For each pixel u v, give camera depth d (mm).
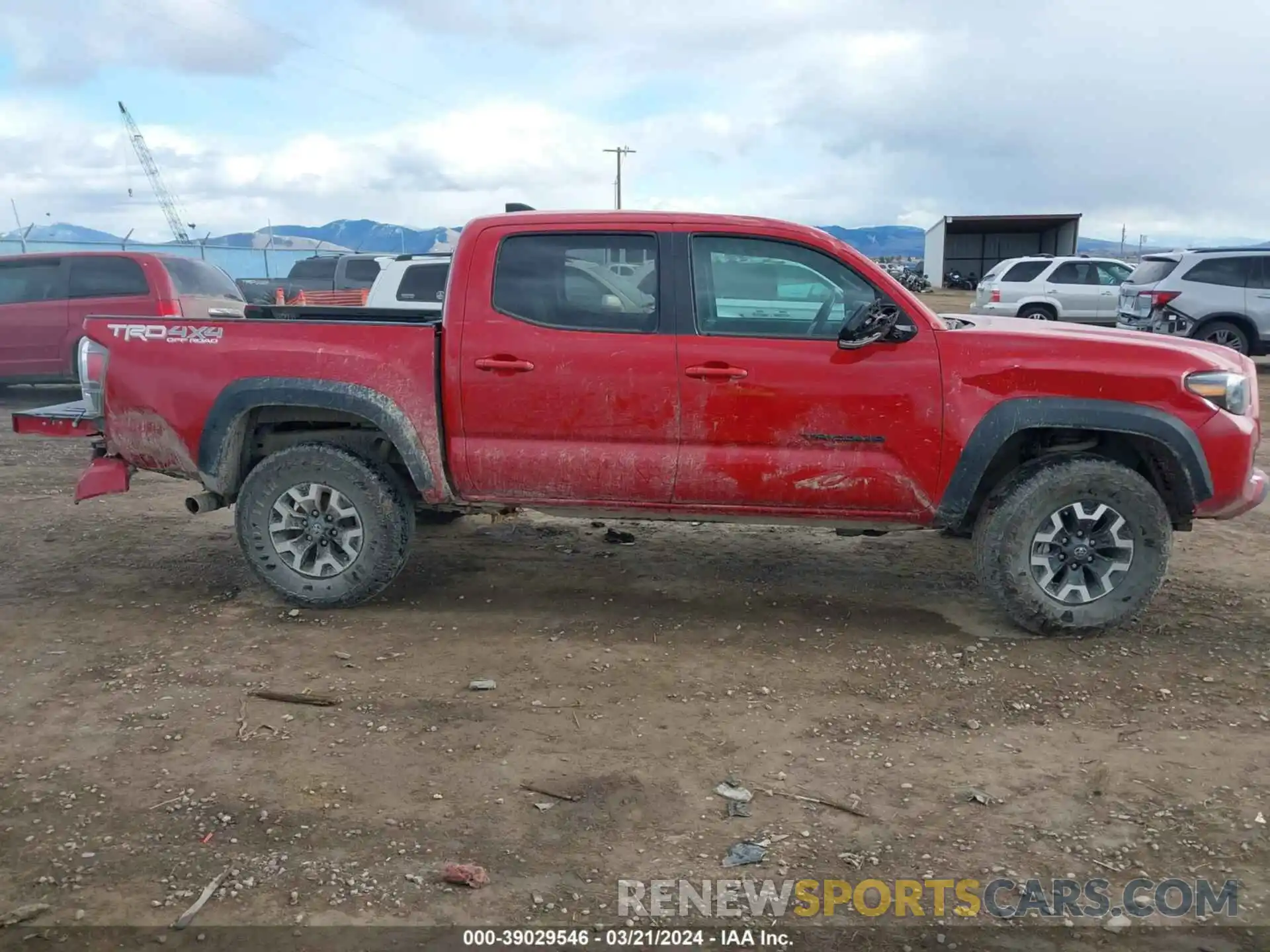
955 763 3635
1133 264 19672
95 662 4422
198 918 2750
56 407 5402
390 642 4688
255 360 4840
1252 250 15617
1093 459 4680
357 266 17766
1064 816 3295
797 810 3332
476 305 4750
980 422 4582
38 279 11641
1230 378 4582
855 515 4793
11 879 2908
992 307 19984
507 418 4750
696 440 4703
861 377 4609
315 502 4961
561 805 3342
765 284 4703
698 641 4746
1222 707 4074
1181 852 3104
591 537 6461
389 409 4781
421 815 3264
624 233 4719
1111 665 4484
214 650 4566
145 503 7281
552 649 4625
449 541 6324
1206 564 5965
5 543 6191
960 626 4961
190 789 3396
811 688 4242
